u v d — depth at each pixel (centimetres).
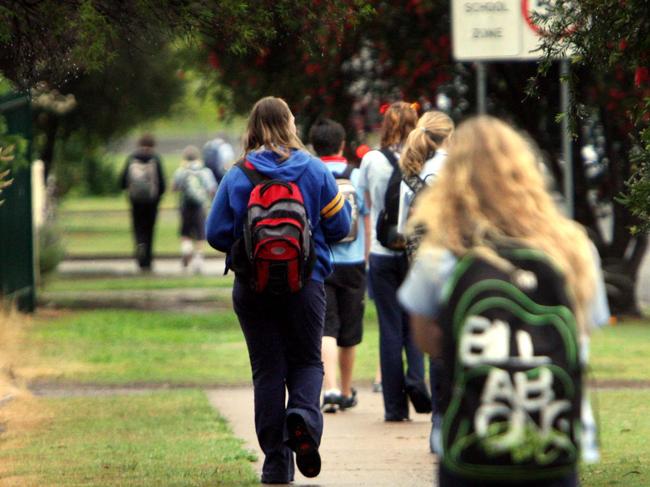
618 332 5784
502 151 1444
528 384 1316
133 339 5394
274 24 3158
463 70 6294
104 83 9581
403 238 3019
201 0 2886
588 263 1406
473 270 1369
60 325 5841
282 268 2525
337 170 3600
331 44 5591
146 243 9419
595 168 6919
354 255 3606
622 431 3303
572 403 1333
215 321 6100
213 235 2641
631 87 5475
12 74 2991
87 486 2628
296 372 2677
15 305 5903
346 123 6281
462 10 4206
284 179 2609
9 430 3369
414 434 3322
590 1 2462
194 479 2703
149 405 3759
